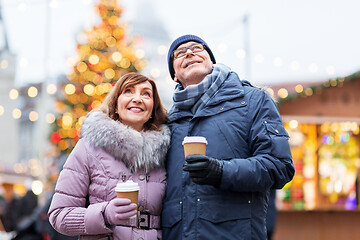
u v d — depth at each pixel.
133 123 2.51
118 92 2.53
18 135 21.55
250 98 2.40
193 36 2.70
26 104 20.56
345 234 6.84
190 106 2.50
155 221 2.38
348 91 6.82
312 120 6.75
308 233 6.79
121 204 2.07
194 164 2.06
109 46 9.74
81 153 2.37
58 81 11.63
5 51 19.84
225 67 2.58
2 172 8.63
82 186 2.33
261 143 2.27
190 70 2.55
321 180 7.65
